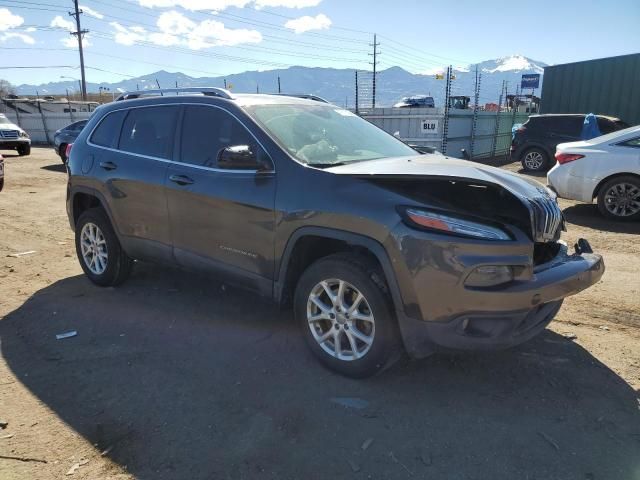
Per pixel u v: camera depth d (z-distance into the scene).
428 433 2.97
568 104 19.14
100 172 5.00
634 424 3.04
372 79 21.05
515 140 16.50
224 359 3.82
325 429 3.01
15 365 3.78
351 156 4.02
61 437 2.97
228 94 4.24
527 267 3.07
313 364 3.73
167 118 4.55
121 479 2.63
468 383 3.48
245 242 3.85
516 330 3.18
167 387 3.46
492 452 2.81
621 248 6.81
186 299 4.98
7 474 2.67
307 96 5.17
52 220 8.97
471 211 3.22
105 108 5.28
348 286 3.39
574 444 2.87
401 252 3.08
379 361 3.32
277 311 4.67
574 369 3.65
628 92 17.86
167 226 4.44
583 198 8.70
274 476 2.64
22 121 33.47
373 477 2.63
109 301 4.95
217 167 4.05
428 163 3.72
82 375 3.63
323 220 3.38
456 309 3.02
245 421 3.09
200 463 2.74
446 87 17.48
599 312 4.62
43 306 4.87
